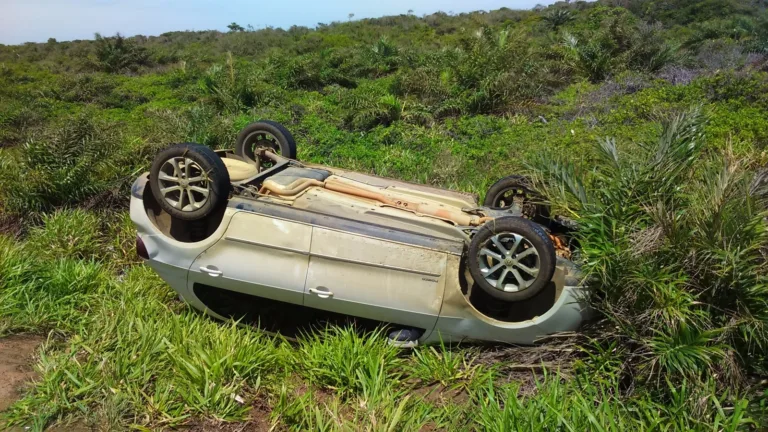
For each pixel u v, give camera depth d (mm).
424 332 4625
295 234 4543
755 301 3994
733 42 20000
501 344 4660
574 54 17016
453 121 12727
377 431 3555
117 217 7137
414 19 41594
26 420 3732
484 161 9594
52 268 5586
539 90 14461
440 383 4406
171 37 41844
